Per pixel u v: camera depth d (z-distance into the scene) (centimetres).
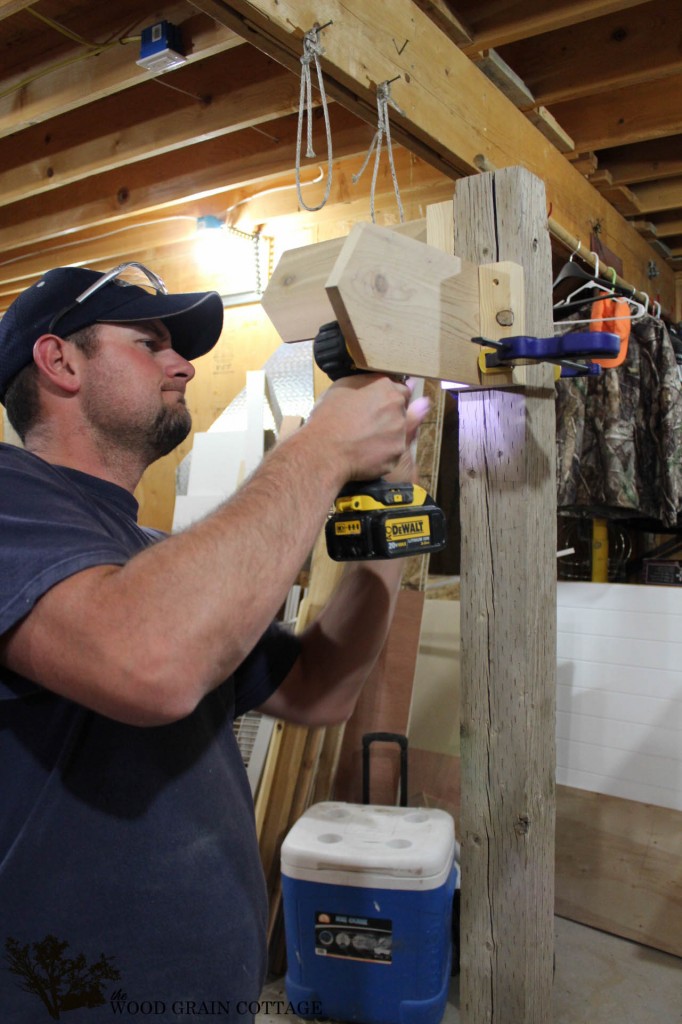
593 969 224
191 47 180
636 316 195
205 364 358
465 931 134
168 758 79
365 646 106
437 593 292
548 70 212
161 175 272
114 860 74
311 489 70
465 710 131
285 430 228
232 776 90
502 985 130
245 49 210
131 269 99
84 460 88
